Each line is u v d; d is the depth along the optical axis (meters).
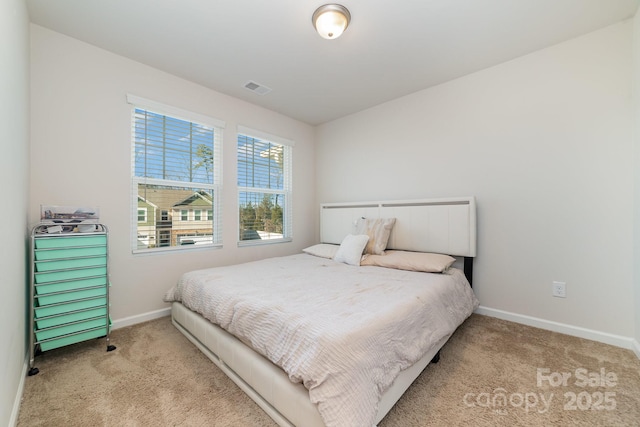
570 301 2.07
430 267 2.27
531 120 2.23
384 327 1.26
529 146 2.24
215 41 2.07
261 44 2.10
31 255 1.61
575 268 2.05
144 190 2.42
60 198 1.97
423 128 2.87
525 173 2.27
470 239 2.44
